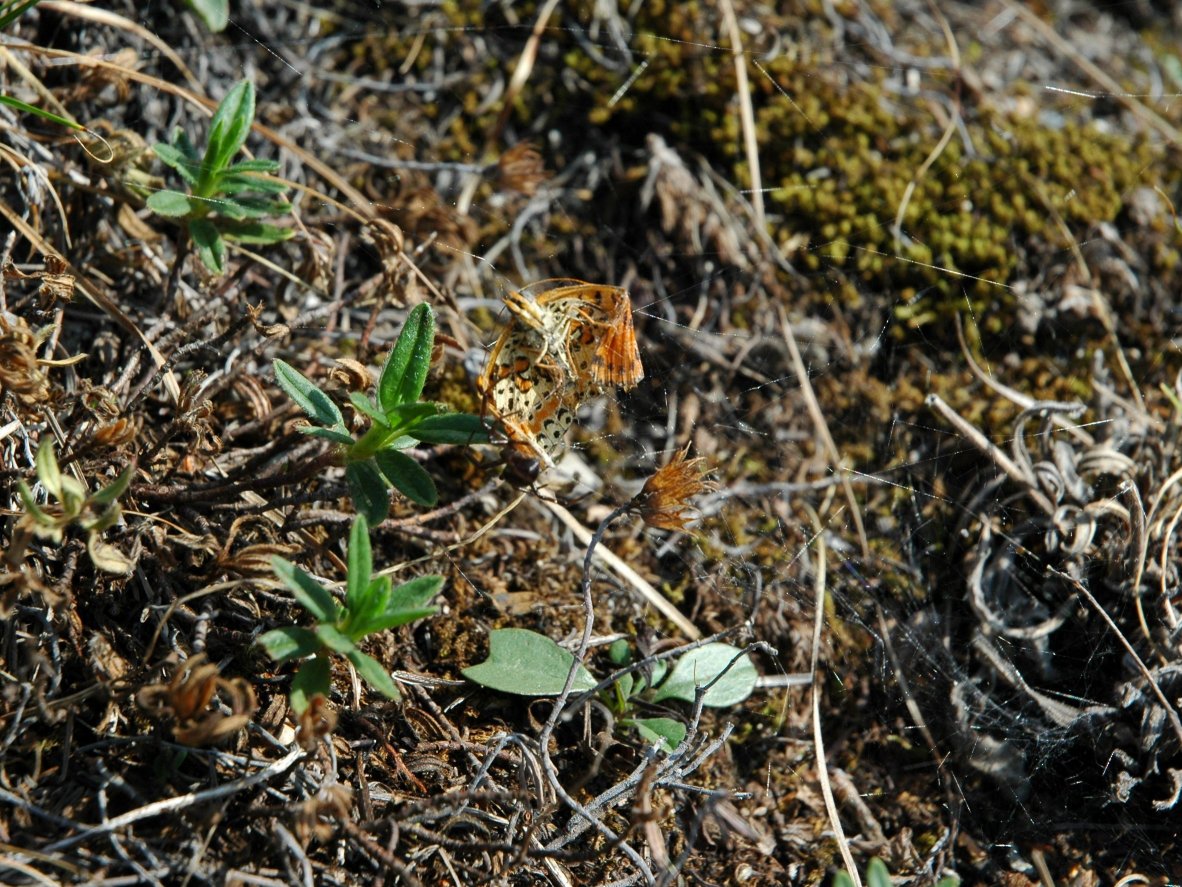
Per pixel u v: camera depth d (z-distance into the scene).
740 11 0.27
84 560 0.18
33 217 0.20
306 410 0.18
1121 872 0.20
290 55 0.25
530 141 0.26
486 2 0.26
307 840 0.17
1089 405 0.24
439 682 0.19
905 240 0.25
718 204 0.25
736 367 0.24
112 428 0.18
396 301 0.22
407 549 0.21
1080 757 0.20
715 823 0.19
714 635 0.20
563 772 0.19
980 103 0.27
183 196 0.19
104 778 0.17
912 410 0.24
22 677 0.17
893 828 0.20
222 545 0.19
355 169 0.25
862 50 0.28
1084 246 0.25
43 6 0.22
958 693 0.21
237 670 0.18
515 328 0.17
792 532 0.23
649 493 0.18
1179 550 0.21
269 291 0.22
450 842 0.17
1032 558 0.22
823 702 0.21
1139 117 0.29
